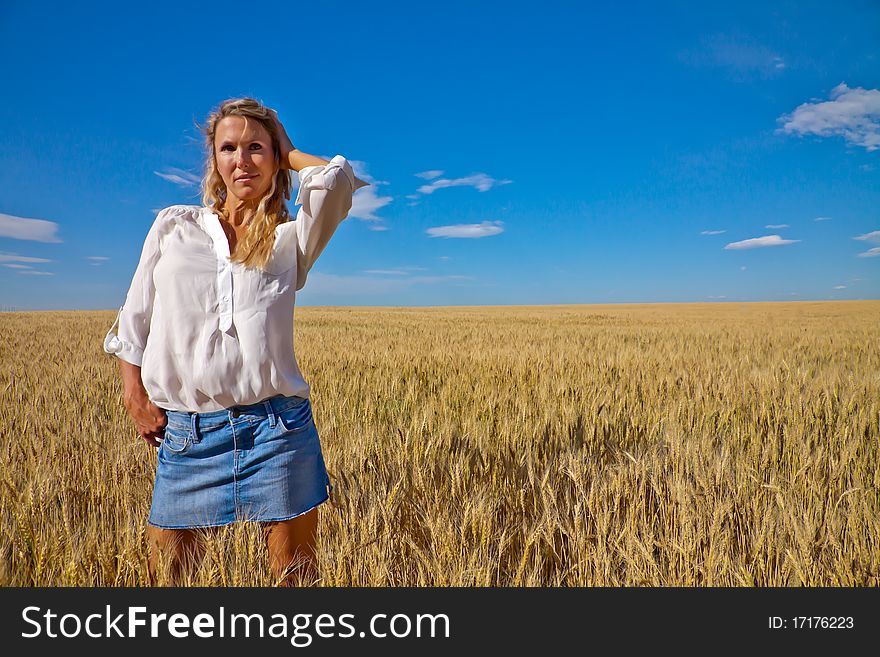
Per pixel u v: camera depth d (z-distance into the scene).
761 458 3.75
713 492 2.72
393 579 2.13
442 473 3.04
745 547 2.53
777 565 2.25
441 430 3.76
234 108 1.88
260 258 1.82
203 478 1.87
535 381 6.30
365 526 2.18
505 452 3.60
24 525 2.12
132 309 1.91
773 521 2.51
